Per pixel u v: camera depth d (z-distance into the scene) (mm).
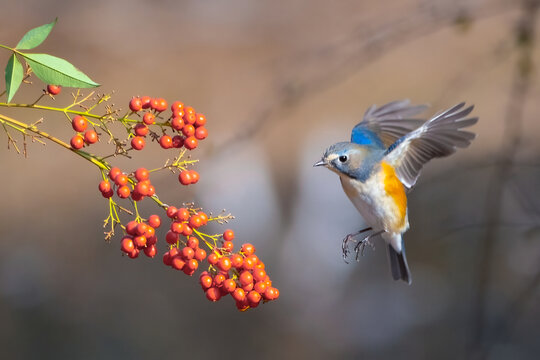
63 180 18734
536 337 12008
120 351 13945
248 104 22047
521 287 11828
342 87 22328
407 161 6238
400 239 6336
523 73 8523
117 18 24578
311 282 15492
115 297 15125
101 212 17594
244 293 4117
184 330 14422
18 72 3545
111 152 19578
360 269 15586
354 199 6336
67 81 3525
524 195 8406
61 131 19812
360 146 6312
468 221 11445
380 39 9070
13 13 22766
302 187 17047
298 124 20359
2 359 13594
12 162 19219
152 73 23297
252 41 24797
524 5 8539
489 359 11680
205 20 25672
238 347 14133
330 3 25312
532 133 16047
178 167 4070
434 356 13320
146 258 16141
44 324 14453
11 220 17422
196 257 4047
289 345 14211
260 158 16797
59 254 16297
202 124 4082
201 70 23656
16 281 15336
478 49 21797
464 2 9617
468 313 13555
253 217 16125
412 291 14367
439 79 21875
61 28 23422
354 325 14461
